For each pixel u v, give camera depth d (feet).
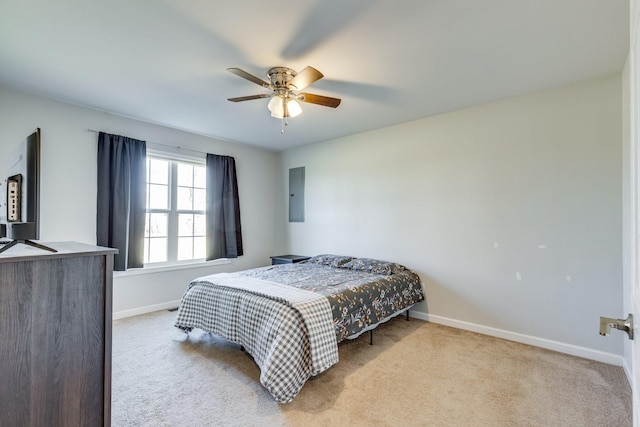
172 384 6.94
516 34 6.31
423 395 6.59
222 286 8.73
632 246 3.02
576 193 8.52
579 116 8.48
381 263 11.43
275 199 16.96
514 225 9.51
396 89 8.91
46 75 8.18
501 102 9.75
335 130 12.97
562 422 5.76
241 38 6.48
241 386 6.88
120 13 5.71
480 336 9.82
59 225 9.96
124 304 11.36
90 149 10.59
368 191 13.06
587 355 8.27
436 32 6.24
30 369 3.55
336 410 6.08
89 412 3.99
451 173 10.78
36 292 3.59
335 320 7.51
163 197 12.87
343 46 6.74
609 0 5.31
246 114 11.04
